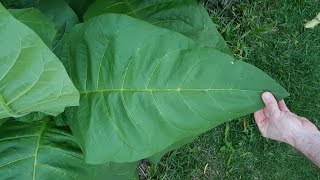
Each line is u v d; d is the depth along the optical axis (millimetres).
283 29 1129
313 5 1139
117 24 593
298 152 1170
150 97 589
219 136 1109
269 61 1129
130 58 592
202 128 589
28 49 448
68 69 633
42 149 671
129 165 734
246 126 1120
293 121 860
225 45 746
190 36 742
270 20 1115
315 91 1172
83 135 628
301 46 1146
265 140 1145
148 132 605
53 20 688
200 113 576
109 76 607
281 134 884
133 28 589
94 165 697
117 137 616
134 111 599
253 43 1105
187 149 1083
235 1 1086
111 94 609
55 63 464
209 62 567
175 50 579
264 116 901
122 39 592
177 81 576
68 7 691
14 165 659
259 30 1083
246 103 558
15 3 684
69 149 681
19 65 461
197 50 572
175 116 586
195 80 569
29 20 583
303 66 1154
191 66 571
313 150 857
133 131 608
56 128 685
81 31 613
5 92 488
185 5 739
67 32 676
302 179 1191
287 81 1146
